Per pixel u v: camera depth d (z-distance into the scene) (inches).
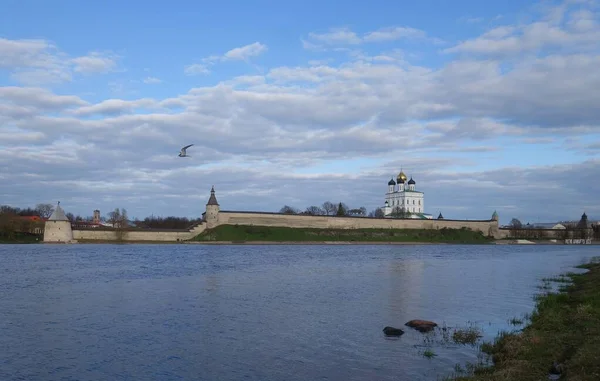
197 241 6023.6
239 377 813.2
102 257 3462.1
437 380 772.6
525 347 867.4
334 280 2095.2
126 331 1115.3
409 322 1172.5
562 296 1434.5
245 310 1364.4
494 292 1733.5
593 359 741.3
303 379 799.1
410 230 7490.2
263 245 5969.5
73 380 804.6
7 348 978.7
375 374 815.7
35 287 1815.9
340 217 7165.4
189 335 1080.2
